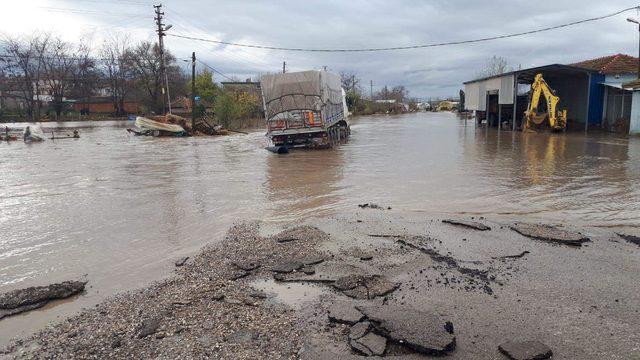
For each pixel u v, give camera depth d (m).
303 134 20.66
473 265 5.75
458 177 12.39
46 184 12.74
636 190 10.23
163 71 37.97
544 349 3.76
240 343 4.01
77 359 3.87
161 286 5.37
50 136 32.12
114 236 7.54
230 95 42.59
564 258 5.93
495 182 11.55
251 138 29.88
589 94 26.61
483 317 4.39
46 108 69.00
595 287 5.02
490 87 32.81
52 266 6.24
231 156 19.08
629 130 24.11
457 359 3.71
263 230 7.62
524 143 21.27
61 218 8.79
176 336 4.16
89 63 66.38
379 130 34.91
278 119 20.66
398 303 4.71
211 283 5.37
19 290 5.38
